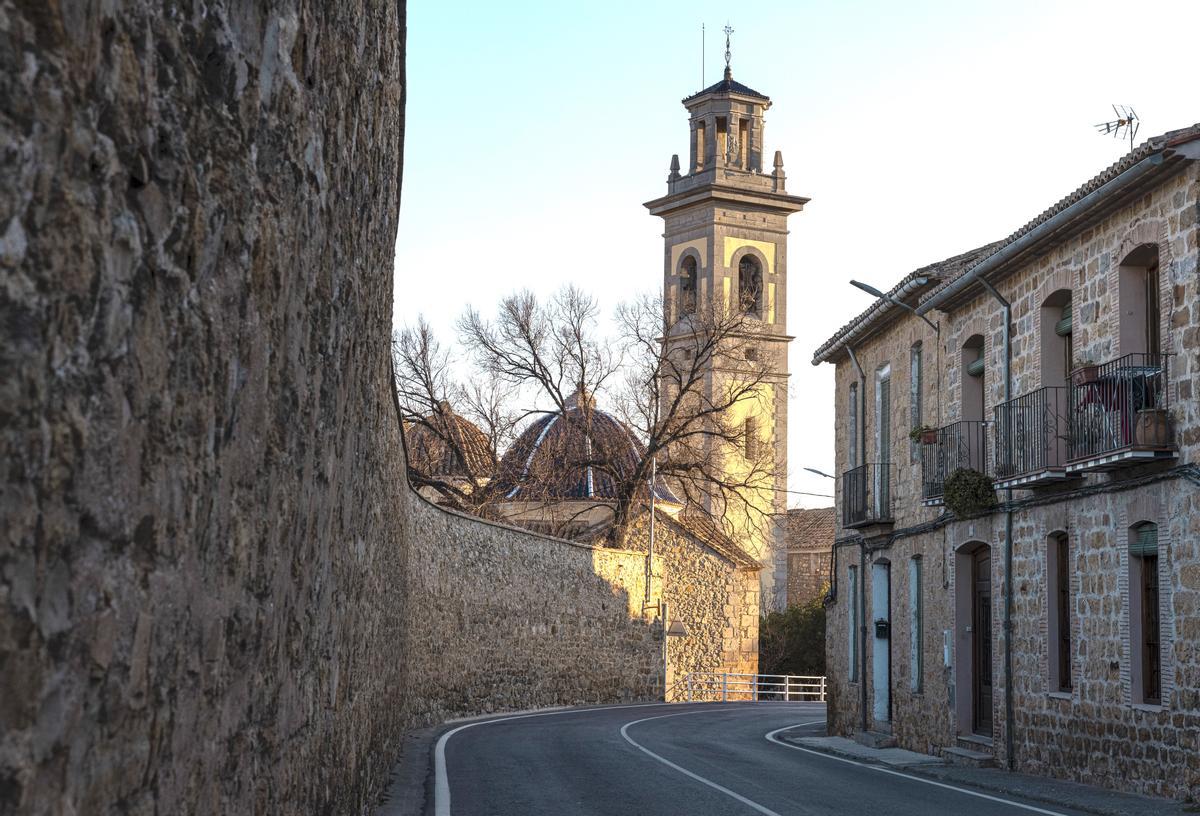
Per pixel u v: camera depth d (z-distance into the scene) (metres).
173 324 3.17
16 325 2.27
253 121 3.93
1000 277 20.38
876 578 26.89
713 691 49.41
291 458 4.89
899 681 25.14
